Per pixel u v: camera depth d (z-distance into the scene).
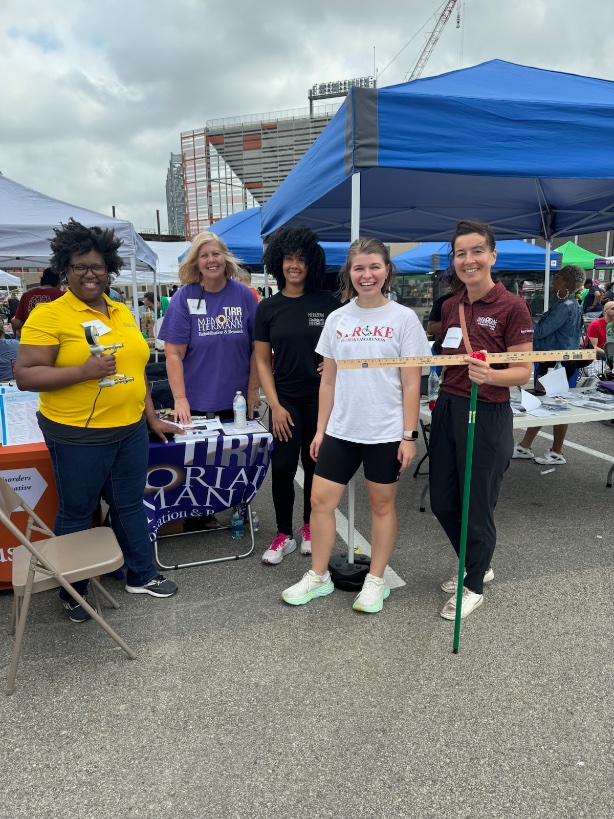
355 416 2.43
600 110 2.87
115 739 1.86
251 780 1.68
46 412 2.33
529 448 5.04
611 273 22.83
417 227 6.97
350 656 2.28
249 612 2.62
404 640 2.38
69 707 2.01
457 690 2.06
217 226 9.19
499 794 1.61
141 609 2.66
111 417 2.39
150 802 1.61
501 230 6.61
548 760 1.73
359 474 4.94
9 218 5.18
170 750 1.81
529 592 2.77
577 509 3.88
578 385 4.77
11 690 2.09
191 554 3.26
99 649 2.36
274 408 2.94
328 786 1.65
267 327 2.93
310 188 3.58
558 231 6.36
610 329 6.70
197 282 3.15
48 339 2.19
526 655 2.26
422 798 1.61
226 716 1.95
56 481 2.44
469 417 2.27
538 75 3.68
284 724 1.91
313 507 2.64
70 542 2.33
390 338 2.36
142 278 13.87
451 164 2.70
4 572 2.76
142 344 2.51
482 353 2.14
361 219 6.10
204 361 3.23
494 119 2.75
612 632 2.42
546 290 6.53
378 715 1.94
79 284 2.24
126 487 2.59
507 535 3.46
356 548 3.23
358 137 2.60
